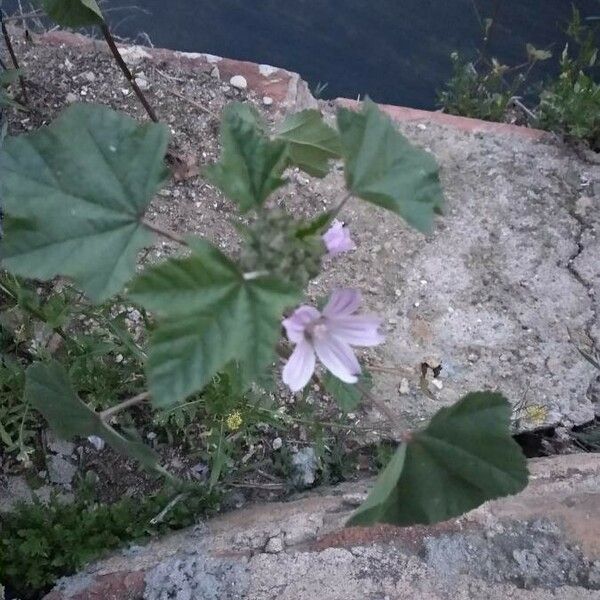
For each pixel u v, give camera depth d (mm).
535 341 490
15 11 603
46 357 413
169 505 395
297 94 555
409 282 502
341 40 681
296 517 373
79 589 353
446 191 539
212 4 684
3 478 417
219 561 351
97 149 243
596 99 548
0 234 398
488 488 253
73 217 242
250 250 224
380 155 237
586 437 458
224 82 545
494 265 513
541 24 681
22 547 375
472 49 677
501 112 607
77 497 409
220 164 228
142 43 665
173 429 432
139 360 418
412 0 692
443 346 483
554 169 553
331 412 452
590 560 342
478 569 339
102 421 313
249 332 210
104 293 242
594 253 523
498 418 242
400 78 671
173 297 206
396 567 341
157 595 344
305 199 518
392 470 245
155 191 249
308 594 334
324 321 241
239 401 402
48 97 519
